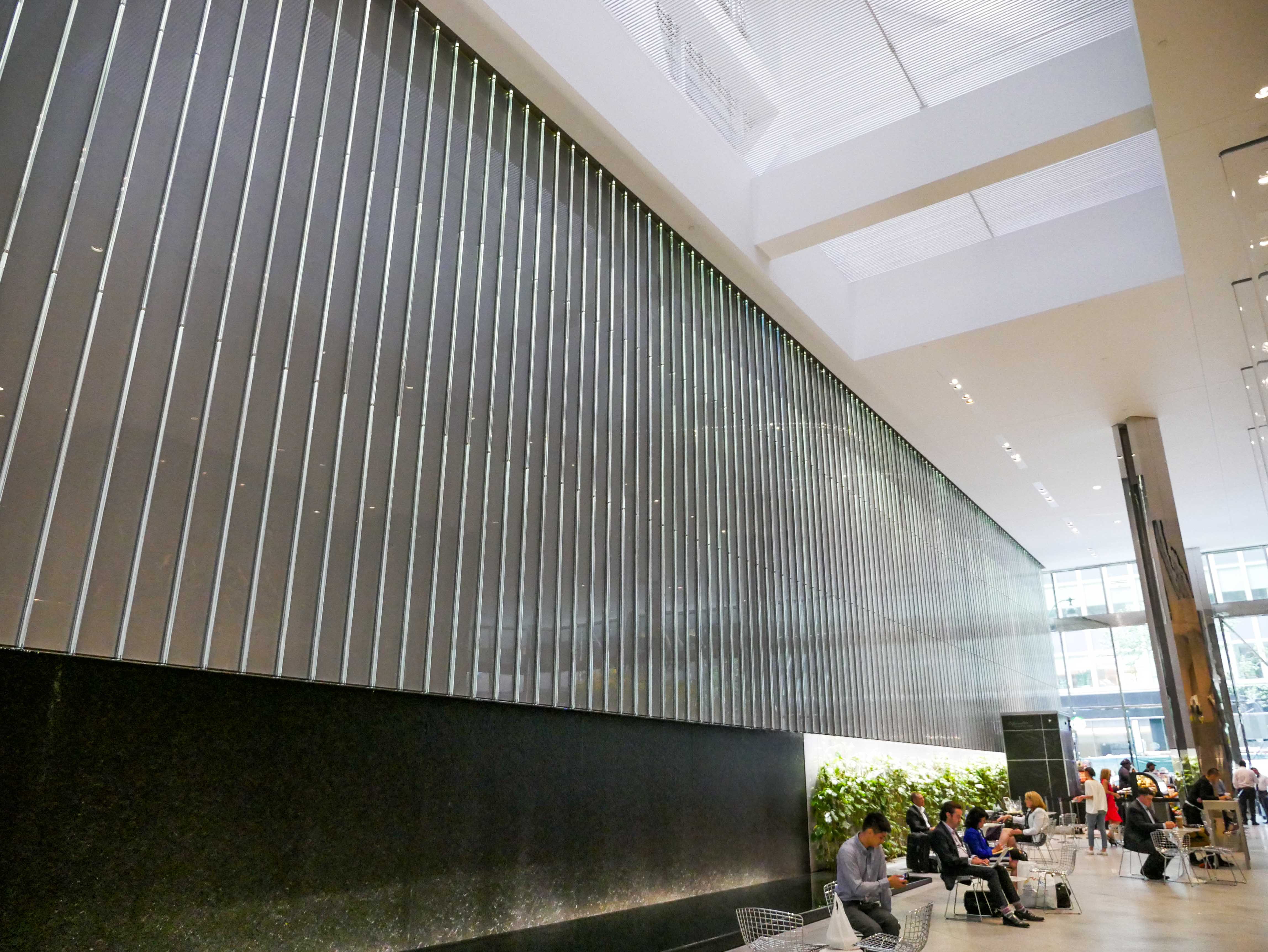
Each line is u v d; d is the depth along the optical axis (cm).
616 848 836
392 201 679
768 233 1105
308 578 567
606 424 863
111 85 519
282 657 544
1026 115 956
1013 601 2355
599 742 843
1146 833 1257
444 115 746
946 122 1009
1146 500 1550
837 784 1205
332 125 646
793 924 612
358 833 615
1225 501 2162
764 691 1044
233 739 557
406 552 633
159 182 532
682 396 998
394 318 660
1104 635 2888
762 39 938
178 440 514
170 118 545
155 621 487
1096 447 1748
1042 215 1233
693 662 927
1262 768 2414
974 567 2030
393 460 637
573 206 883
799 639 1148
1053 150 947
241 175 578
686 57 970
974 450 1762
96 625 463
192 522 512
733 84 1005
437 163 728
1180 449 1770
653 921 769
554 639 750
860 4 878
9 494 441
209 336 540
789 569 1155
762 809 1080
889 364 1372
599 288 895
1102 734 2809
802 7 885
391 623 613
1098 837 1725
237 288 560
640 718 898
